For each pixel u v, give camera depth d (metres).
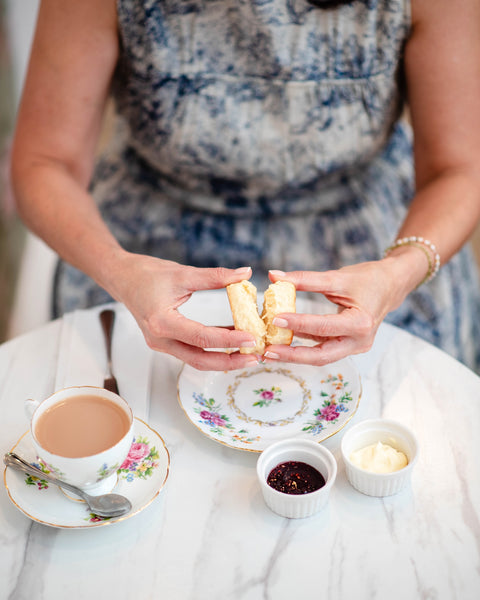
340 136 1.03
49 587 0.62
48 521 0.65
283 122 1.01
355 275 0.78
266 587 0.62
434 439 0.75
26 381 0.83
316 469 0.70
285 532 0.66
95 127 1.04
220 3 0.93
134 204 1.14
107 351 0.85
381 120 1.04
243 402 0.80
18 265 2.02
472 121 0.96
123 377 0.82
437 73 0.95
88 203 0.95
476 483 0.70
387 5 0.93
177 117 1.02
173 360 0.86
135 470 0.70
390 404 0.79
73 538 0.66
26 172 0.97
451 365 0.84
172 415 0.79
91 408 0.69
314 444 0.69
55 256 2.10
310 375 0.82
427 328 1.11
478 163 0.96
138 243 1.14
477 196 0.93
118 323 0.91
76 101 0.98
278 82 0.98
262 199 1.10
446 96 0.95
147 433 0.73
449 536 0.65
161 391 0.82
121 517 0.66
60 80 0.97
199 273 0.76
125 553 0.65
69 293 1.16
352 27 0.95
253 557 0.64
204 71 0.98
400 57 0.98
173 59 0.98
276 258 1.12
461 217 0.91
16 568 0.64
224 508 0.69
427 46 0.95
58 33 0.96
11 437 0.76
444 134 0.96
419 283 0.89
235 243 1.12
